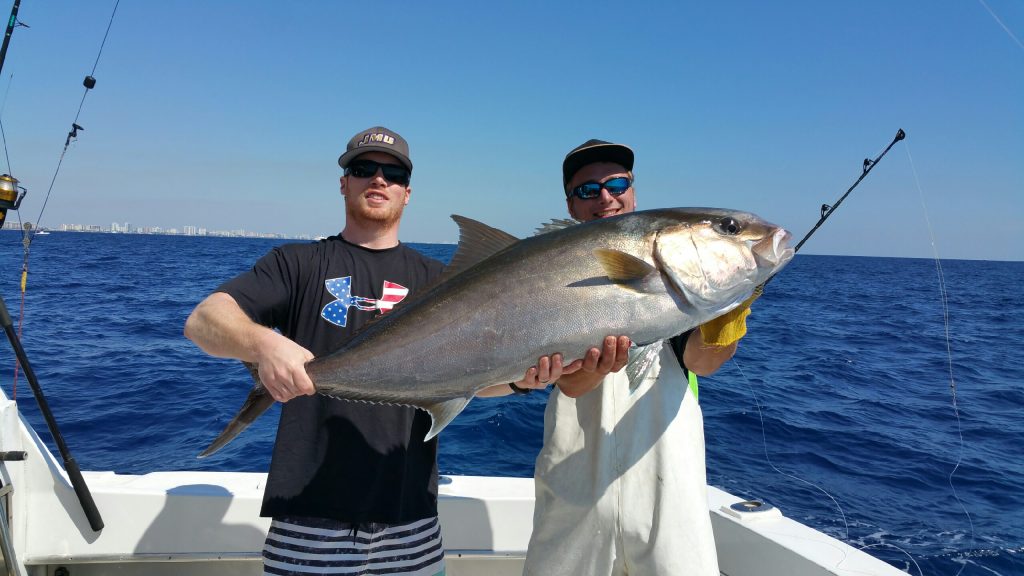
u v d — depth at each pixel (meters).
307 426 2.54
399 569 2.58
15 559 2.61
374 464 2.53
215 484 3.38
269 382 2.18
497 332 2.40
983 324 24.05
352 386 2.45
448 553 3.44
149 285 27.17
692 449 2.61
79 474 3.01
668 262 2.46
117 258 47.75
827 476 6.33
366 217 2.79
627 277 2.41
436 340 2.43
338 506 2.46
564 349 2.38
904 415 8.93
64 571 3.24
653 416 2.62
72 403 8.30
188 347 12.82
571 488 2.71
